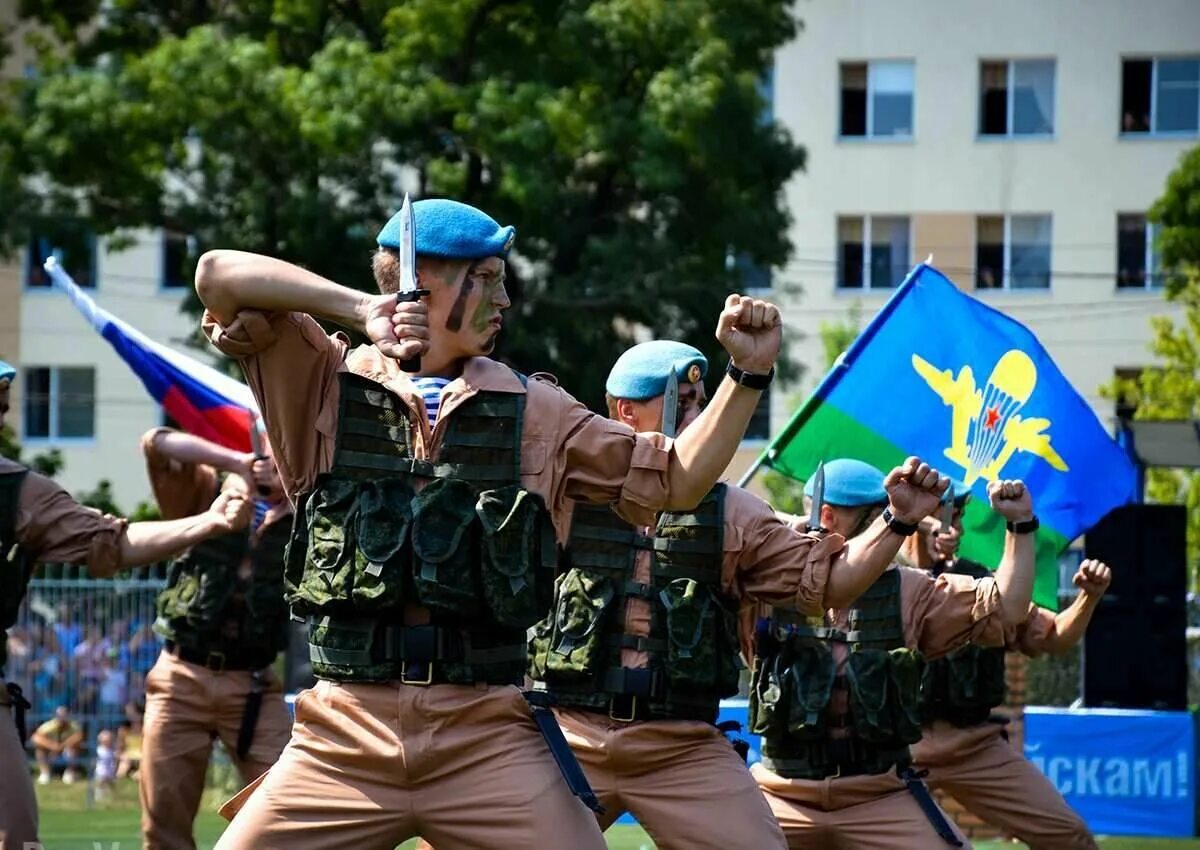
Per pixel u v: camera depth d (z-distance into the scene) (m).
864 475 11.52
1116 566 20.55
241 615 13.68
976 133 49.97
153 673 13.86
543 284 35.97
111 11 37.28
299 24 34.78
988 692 13.42
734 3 35.59
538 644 9.53
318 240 33.41
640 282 34.91
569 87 33.62
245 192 34.19
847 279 50.34
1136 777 20.27
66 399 52.06
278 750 13.82
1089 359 49.78
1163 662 20.45
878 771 10.93
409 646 7.06
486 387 7.25
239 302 6.93
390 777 7.12
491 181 34.28
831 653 11.00
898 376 14.12
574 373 35.91
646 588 9.44
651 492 7.24
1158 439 24.14
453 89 32.25
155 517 39.88
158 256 51.28
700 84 33.28
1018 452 14.14
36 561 10.72
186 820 13.81
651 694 9.34
